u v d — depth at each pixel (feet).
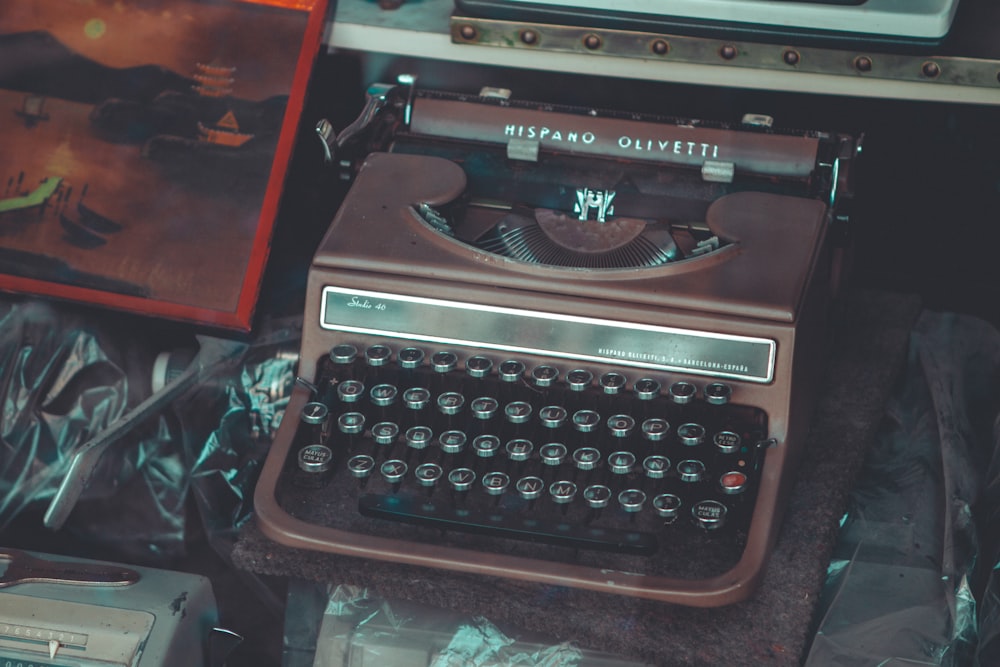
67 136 4.17
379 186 3.97
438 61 4.50
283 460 3.75
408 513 3.68
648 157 4.05
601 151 4.07
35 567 3.75
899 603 3.74
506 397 3.86
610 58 4.19
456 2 4.17
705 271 3.77
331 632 3.71
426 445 3.74
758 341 3.70
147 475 4.08
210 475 4.05
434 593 3.66
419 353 3.77
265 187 4.11
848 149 4.00
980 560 3.82
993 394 4.24
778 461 3.68
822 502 3.81
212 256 4.09
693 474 3.65
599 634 3.60
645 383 3.71
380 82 4.55
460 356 3.80
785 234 3.85
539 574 3.60
